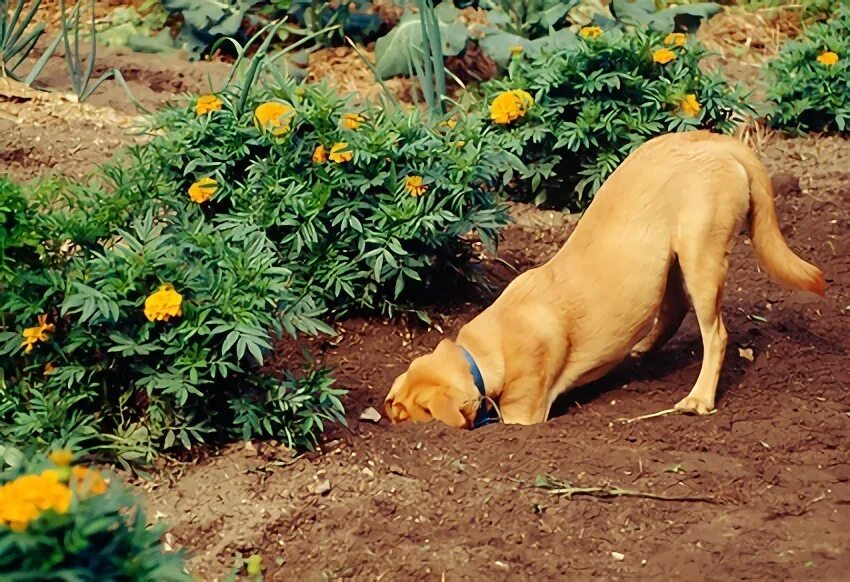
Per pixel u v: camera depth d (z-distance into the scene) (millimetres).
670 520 3934
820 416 4312
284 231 4648
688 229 4336
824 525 3932
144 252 4023
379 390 4480
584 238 4426
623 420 4312
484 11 6750
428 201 4641
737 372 4555
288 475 4012
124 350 3963
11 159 5320
